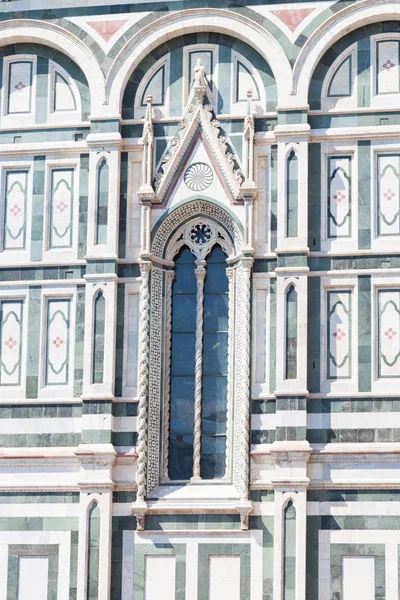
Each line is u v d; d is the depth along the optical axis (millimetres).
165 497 79500
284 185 81562
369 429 79000
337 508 78125
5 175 84500
